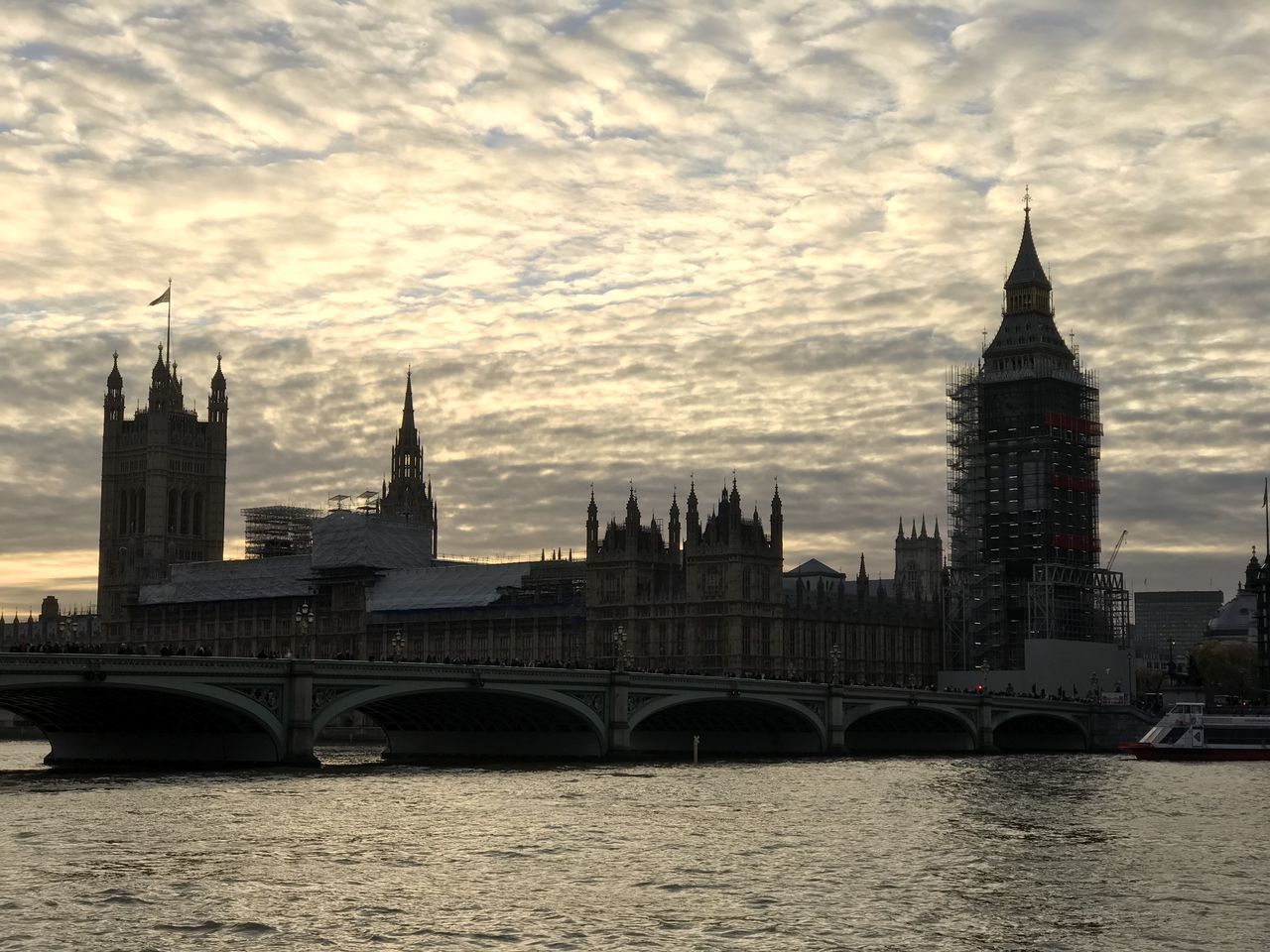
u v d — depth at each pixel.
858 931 64.12
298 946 60.59
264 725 135.62
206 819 96.06
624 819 101.25
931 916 67.25
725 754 197.25
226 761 141.88
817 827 98.50
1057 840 93.62
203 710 136.88
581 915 66.62
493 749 175.38
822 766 168.00
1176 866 82.62
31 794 110.31
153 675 125.44
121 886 71.62
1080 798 124.44
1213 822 105.00
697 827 97.31
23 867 76.12
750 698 181.12
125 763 150.38
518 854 83.81
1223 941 62.94
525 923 65.00
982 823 102.75
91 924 63.53
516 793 118.81
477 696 156.38
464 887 73.25
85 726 152.00
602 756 166.25
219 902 68.31
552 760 168.25
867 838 93.12
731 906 68.88
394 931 63.28
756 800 116.94
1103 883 76.50
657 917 66.38
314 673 138.00
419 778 132.38
